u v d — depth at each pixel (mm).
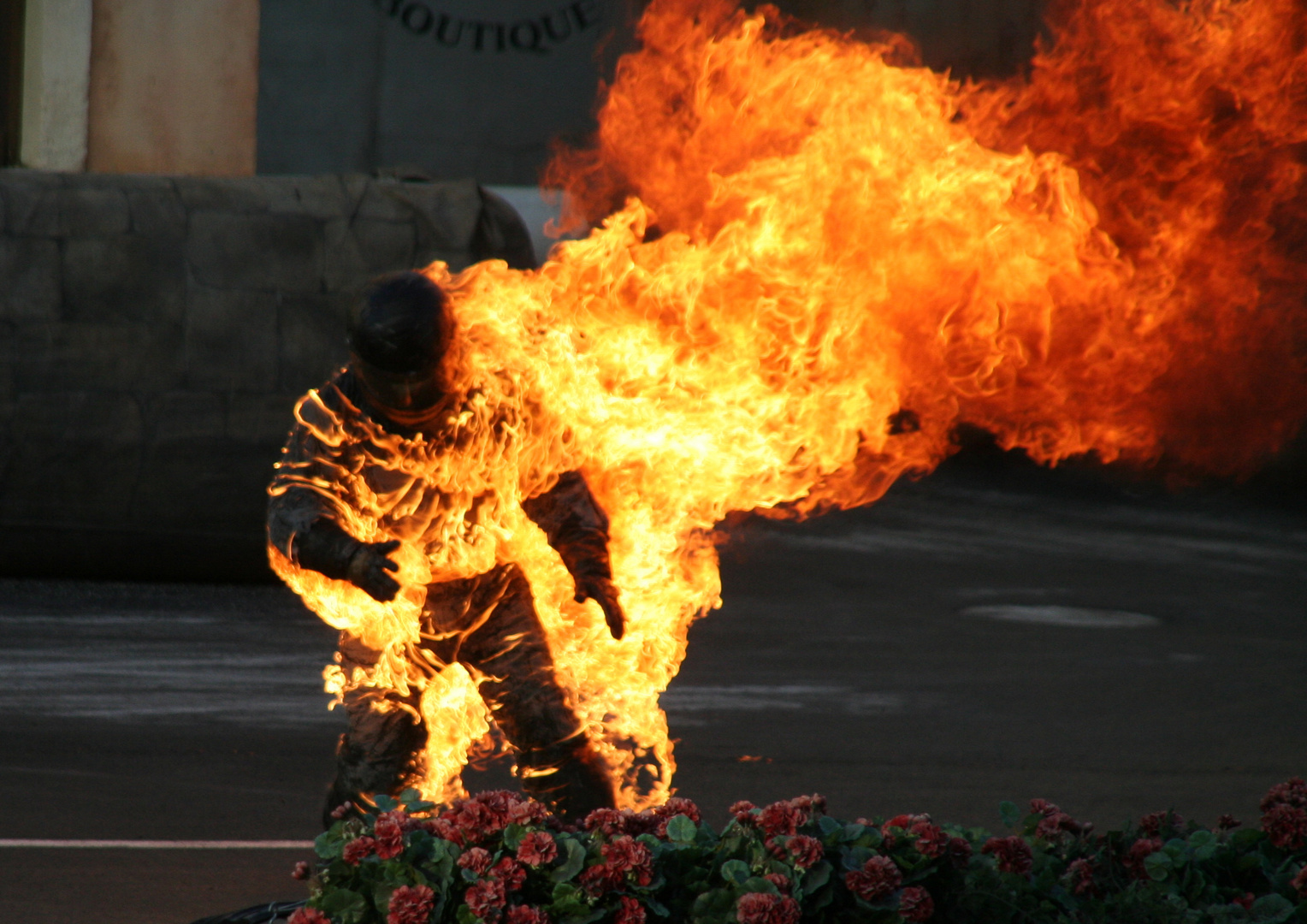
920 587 35250
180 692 22078
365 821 10992
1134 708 23234
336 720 20734
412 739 11828
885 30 55812
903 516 48312
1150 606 33531
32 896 13266
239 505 31203
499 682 11492
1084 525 48281
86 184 31297
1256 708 23484
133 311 30875
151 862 14406
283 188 32000
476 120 54000
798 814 9375
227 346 31156
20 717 20250
